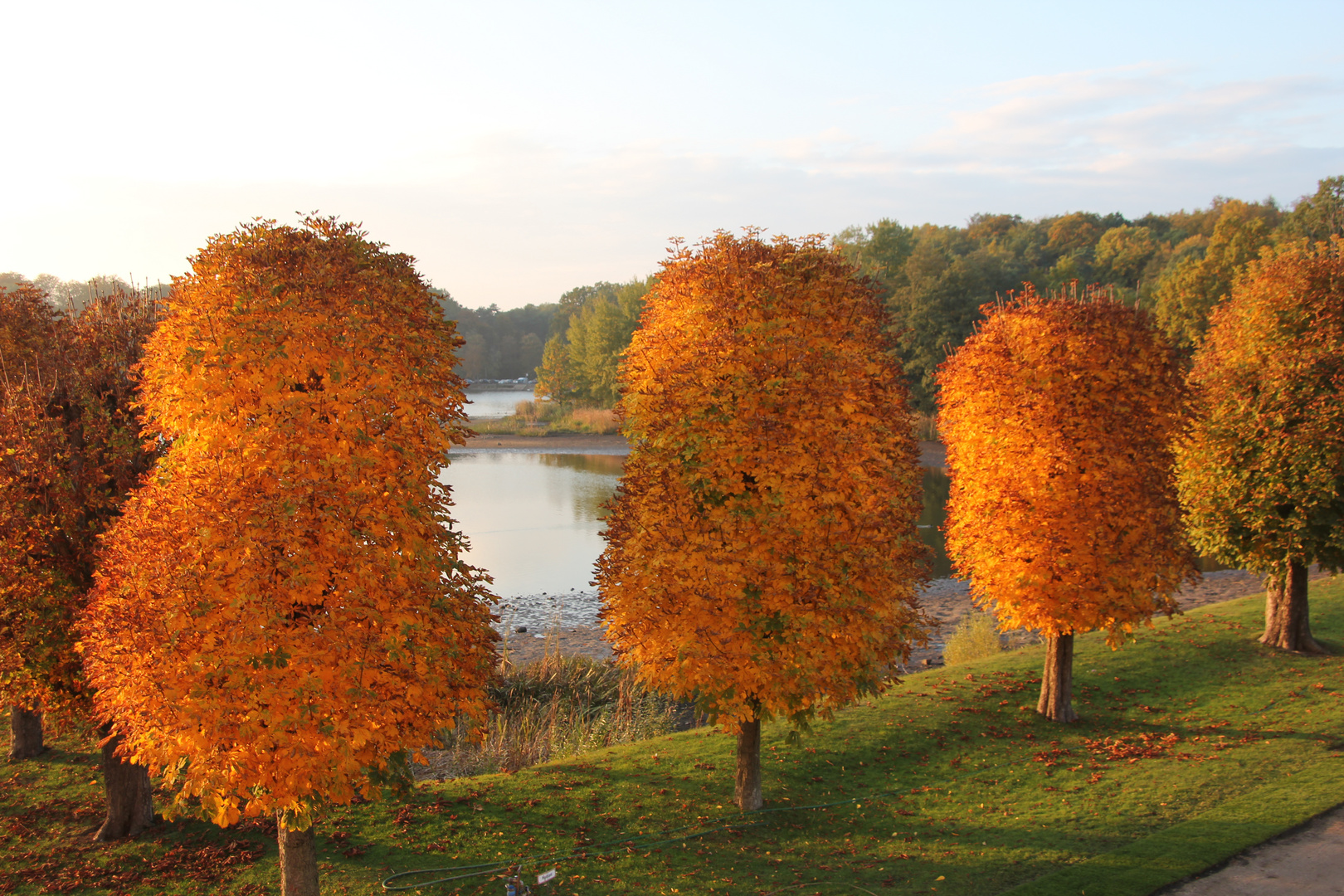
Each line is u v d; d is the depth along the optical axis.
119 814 12.04
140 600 7.61
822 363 10.94
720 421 10.74
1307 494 17.36
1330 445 16.97
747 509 10.72
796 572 10.54
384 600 8.38
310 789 7.68
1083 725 15.82
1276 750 13.88
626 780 13.83
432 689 8.78
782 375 10.88
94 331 12.56
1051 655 16.23
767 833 11.84
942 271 75.06
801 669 10.44
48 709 11.30
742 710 10.73
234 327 8.38
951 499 16.48
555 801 12.95
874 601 10.93
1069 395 14.55
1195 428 18.47
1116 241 115.19
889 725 15.98
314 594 8.00
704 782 13.68
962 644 22.19
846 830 11.89
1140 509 14.33
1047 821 11.87
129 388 12.02
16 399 11.52
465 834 11.84
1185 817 11.70
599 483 59.28
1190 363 17.61
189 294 8.77
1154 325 15.61
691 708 19.81
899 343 12.31
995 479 14.95
